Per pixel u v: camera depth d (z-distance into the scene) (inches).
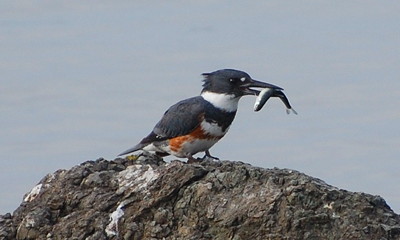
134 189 581.6
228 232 550.6
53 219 591.5
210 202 562.6
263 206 551.2
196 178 577.9
